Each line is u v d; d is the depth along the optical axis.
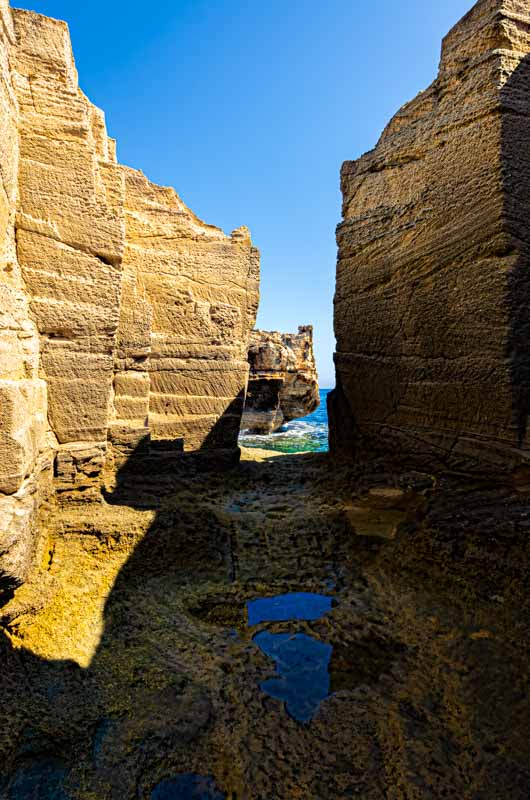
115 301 5.48
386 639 3.74
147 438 6.62
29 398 4.26
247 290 8.45
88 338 5.35
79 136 5.27
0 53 4.42
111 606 4.11
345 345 8.06
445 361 6.11
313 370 33.09
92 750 2.78
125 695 3.17
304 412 32.12
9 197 4.71
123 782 2.60
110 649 3.61
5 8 4.65
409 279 6.68
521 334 5.34
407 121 6.82
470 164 5.73
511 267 5.29
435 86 6.32
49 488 4.92
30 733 2.86
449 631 3.70
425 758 2.68
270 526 5.44
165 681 3.31
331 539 5.25
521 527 4.02
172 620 4.01
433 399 6.31
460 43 5.99
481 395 5.61
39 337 5.07
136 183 7.66
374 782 2.58
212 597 4.38
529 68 5.57
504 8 5.56
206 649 3.66
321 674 3.39
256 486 7.07
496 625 3.62
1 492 3.77
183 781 2.62
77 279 5.27
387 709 3.05
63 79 5.25
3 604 3.70
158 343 7.61
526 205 5.45
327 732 2.89
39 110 5.13
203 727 2.94
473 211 5.68
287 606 4.25
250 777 2.62
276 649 3.67
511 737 2.75
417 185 6.57
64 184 5.20
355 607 4.17
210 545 5.03
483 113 5.56
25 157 5.03
